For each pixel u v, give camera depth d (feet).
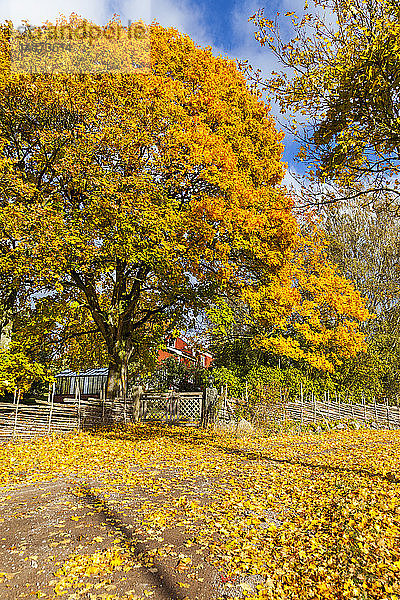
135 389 63.62
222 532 19.94
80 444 44.60
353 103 24.52
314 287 73.46
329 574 15.93
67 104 46.70
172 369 84.84
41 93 45.83
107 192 45.50
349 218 109.29
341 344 72.49
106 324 61.67
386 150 25.04
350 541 18.44
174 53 56.85
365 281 107.04
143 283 59.72
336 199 28.25
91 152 46.73
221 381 63.62
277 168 62.28
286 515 23.00
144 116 50.06
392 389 91.97
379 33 22.72
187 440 50.06
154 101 50.72
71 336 65.05
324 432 64.69
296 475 32.68
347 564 16.56
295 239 62.39
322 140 26.25
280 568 16.53
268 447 48.24
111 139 46.88
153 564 16.58
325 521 21.39
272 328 67.77
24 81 45.70
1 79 45.19
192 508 23.47
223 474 32.73
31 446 43.06
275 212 57.67
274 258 60.70
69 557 16.92
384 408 85.51
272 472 33.63
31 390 76.48
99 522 20.90
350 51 23.54
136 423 59.57
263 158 62.44
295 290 65.16
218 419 59.26
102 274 55.57
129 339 64.34
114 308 61.26
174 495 26.08
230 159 51.62
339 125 25.35
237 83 61.36
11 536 19.03
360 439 59.00
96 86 49.73
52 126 47.75
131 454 40.68
